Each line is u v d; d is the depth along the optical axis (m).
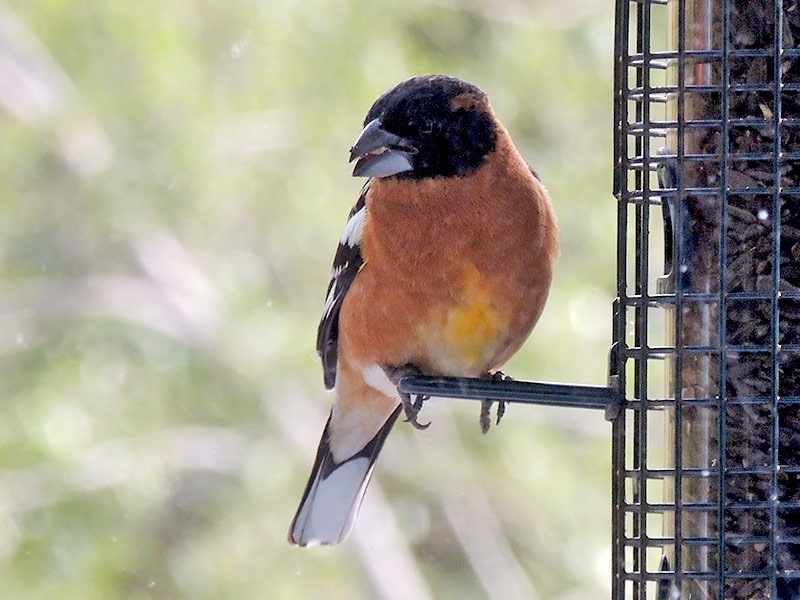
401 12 14.95
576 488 14.59
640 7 7.05
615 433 6.72
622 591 6.64
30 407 14.98
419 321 7.34
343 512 8.80
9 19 15.22
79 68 15.09
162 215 15.09
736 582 6.63
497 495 15.07
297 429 14.95
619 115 6.87
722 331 6.59
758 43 6.78
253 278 14.92
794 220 6.72
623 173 6.84
